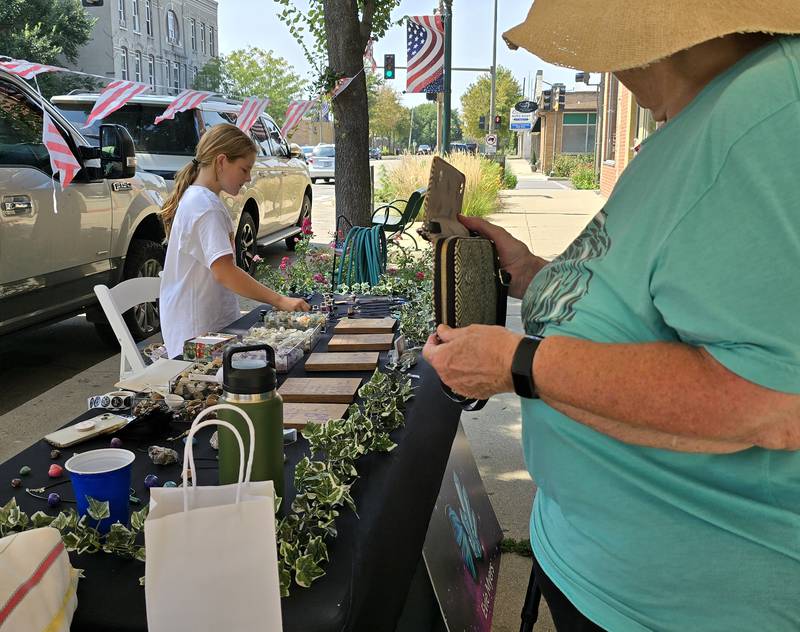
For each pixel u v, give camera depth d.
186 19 48.88
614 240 1.16
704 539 1.15
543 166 38.56
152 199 6.06
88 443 1.89
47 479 1.70
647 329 1.11
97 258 5.36
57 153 3.95
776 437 1.04
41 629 1.13
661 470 1.16
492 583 2.61
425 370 2.52
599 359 1.07
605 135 21.50
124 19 41.34
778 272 0.93
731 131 0.98
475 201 14.91
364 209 6.47
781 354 0.93
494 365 1.16
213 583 1.12
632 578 1.21
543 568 1.39
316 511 1.47
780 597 1.14
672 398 1.00
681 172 1.05
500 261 1.71
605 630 1.24
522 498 3.46
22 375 5.40
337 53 6.17
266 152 9.50
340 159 6.39
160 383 2.26
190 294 3.28
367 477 1.73
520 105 30.84
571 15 1.17
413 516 1.71
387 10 6.66
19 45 29.77
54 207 4.37
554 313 1.21
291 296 3.94
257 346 1.48
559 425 1.24
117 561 1.38
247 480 1.17
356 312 3.41
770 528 1.12
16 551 1.13
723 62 1.12
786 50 1.01
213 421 1.17
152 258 6.12
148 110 8.16
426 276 4.61
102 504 1.41
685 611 1.18
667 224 1.04
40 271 4.74
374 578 1.41
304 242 6.91
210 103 8.58
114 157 5.28
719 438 1.01
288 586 1.28
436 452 2.03
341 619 1.24
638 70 1.21
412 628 1.95
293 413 2.07
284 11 6.86
